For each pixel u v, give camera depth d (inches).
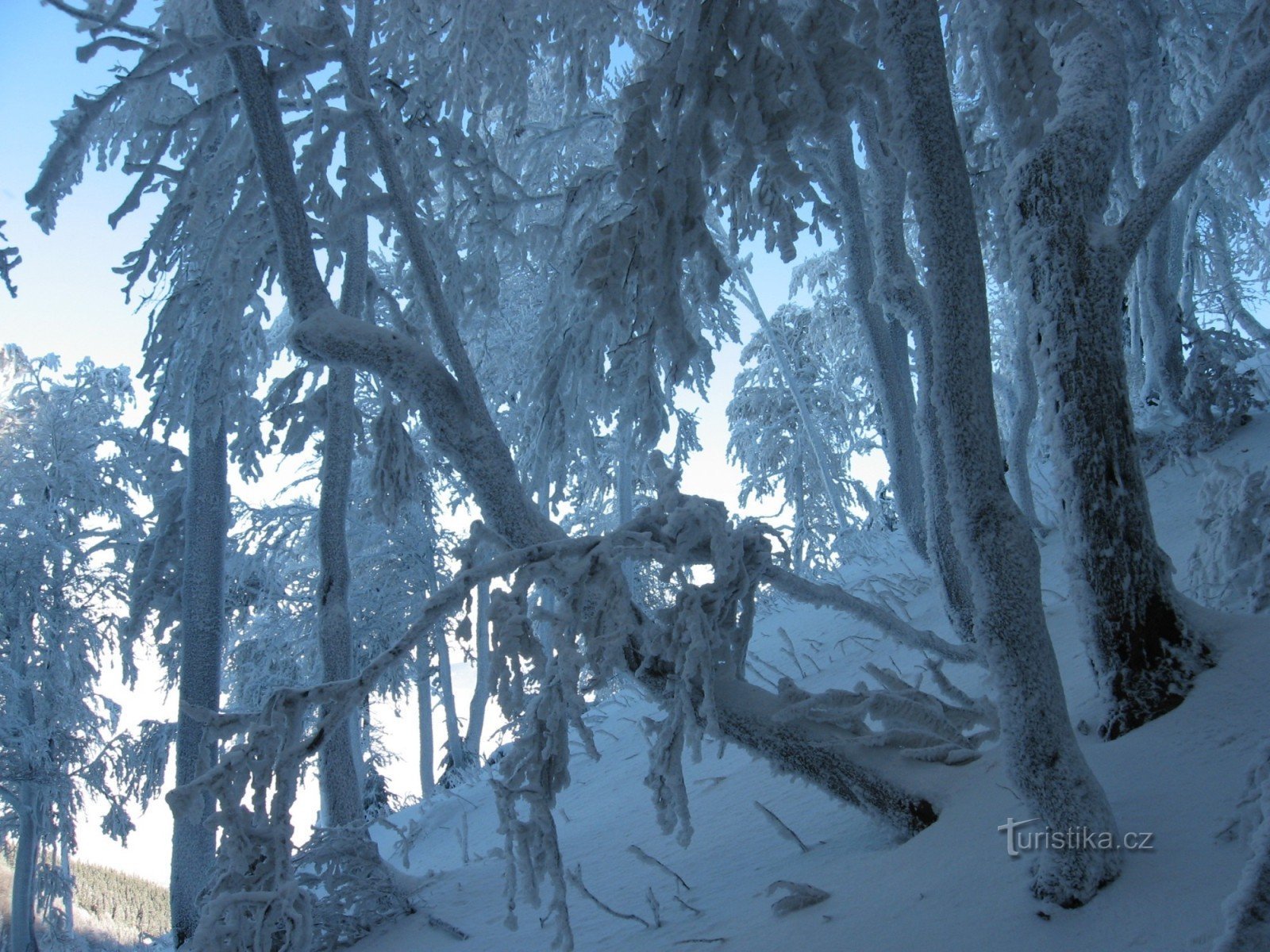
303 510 581.0
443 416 113.3
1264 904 50.7
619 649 91.6
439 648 621.3
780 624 370.9
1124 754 89.4
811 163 259.0
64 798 589.6
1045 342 106.7
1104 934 60.5
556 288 219.8
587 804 238.1
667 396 218.4
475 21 191.3
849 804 100.9
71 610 599.5
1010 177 114.1
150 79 134.0
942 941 67.6
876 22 87.9
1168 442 286.0
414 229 135.6
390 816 408.5
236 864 75.4
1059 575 223.6
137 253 228.2
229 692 635.5
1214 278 473.7
